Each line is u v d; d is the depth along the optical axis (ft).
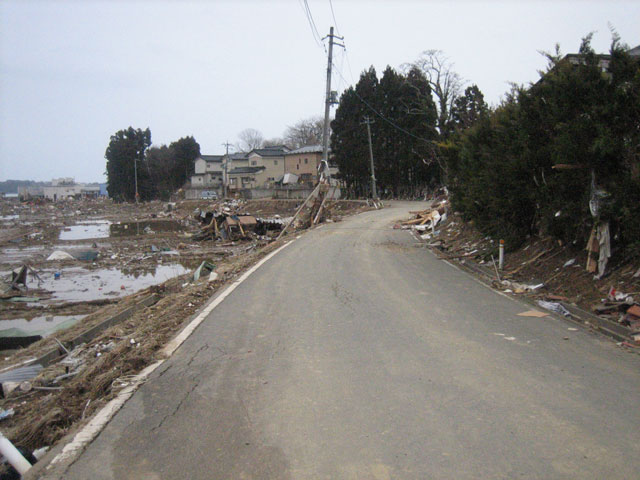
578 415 13.53
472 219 50.60
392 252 52.85
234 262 50.98
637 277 25.93
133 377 17.17
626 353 19.19
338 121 184.85
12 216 232.94
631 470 10.71
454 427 12.91
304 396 15.20
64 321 38.40
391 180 179.52
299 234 77.10
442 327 23.21
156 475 10.89
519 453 11.51
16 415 16.87
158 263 77.51
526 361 18.21
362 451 11.75
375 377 16.72
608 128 26.66
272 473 10.87
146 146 342.44
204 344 20.99
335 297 30.45
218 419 13.69
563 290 29.84
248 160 286.25
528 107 35.35
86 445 12.31
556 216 32.63
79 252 89.15
